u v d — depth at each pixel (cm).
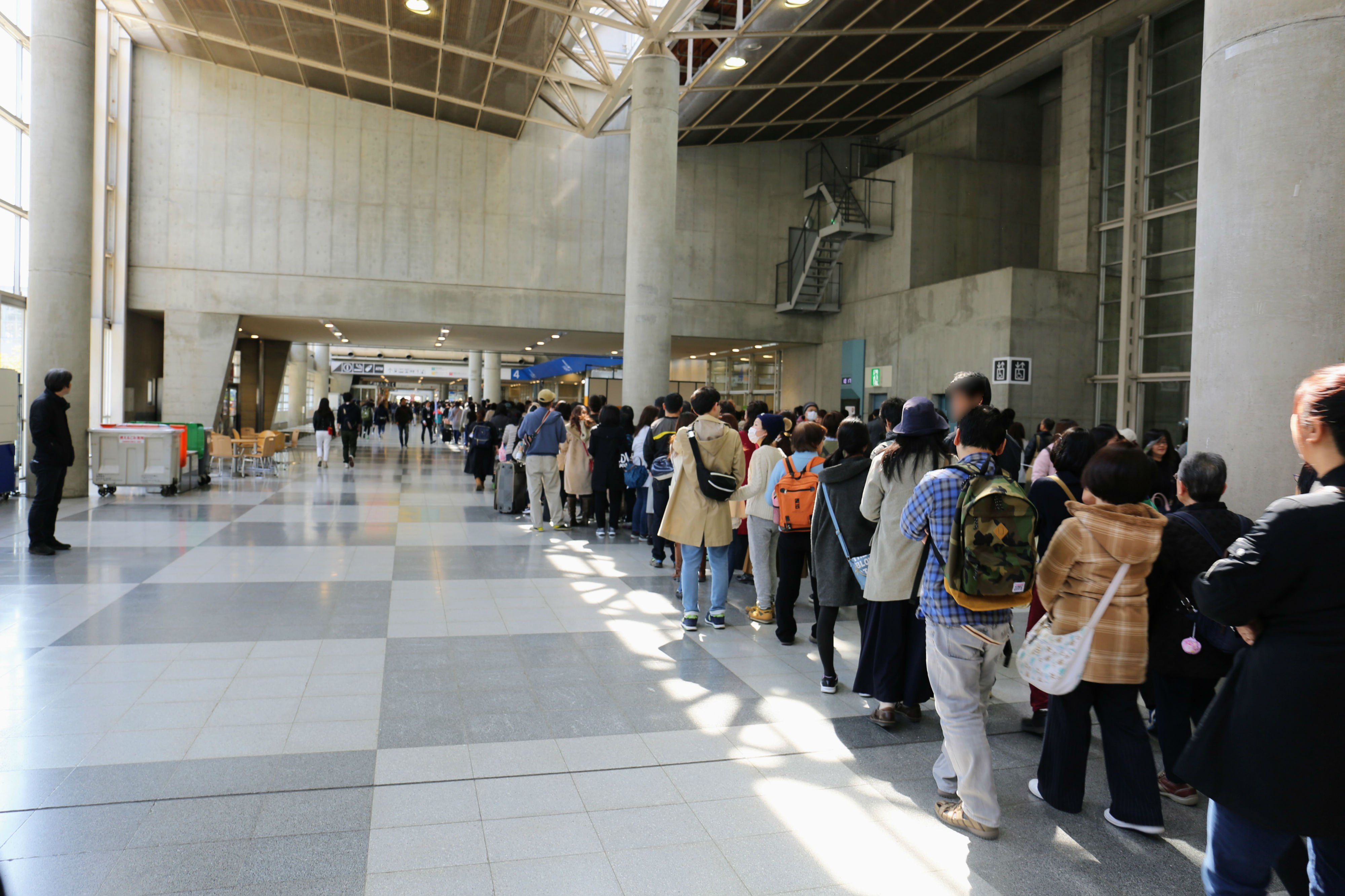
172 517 1073
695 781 359
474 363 4603
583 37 1888
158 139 1900
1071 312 1675
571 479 1091
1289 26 381
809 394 2412
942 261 2011
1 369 1135
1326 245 375
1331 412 191
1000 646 328
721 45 1750
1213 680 352
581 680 487
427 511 1209
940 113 2136
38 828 302
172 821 310
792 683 491
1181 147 1517
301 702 436
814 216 2312
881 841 314
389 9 1441
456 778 354
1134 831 324
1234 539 328
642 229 1515
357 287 2006
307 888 270
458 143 2062
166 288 1911
